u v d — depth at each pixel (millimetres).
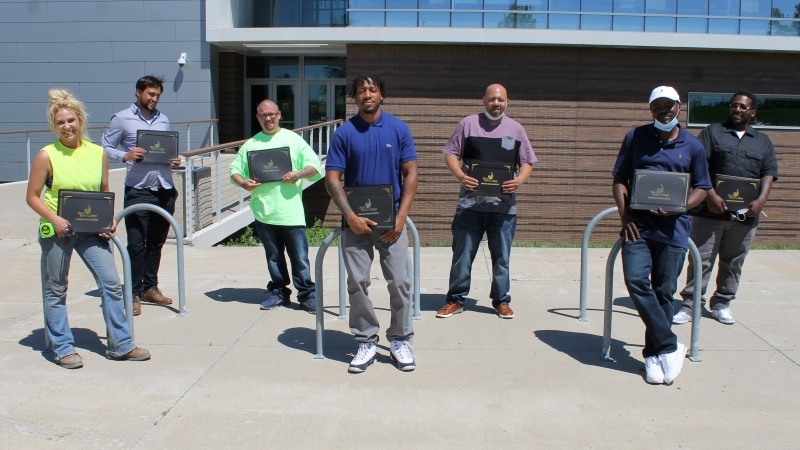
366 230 4730
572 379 4969
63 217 4914
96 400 4598
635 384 4883
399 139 4898
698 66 17359
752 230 6102
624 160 5051
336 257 9695
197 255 9578
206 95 19719
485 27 16844
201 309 6770
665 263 4922
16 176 17297
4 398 4617
